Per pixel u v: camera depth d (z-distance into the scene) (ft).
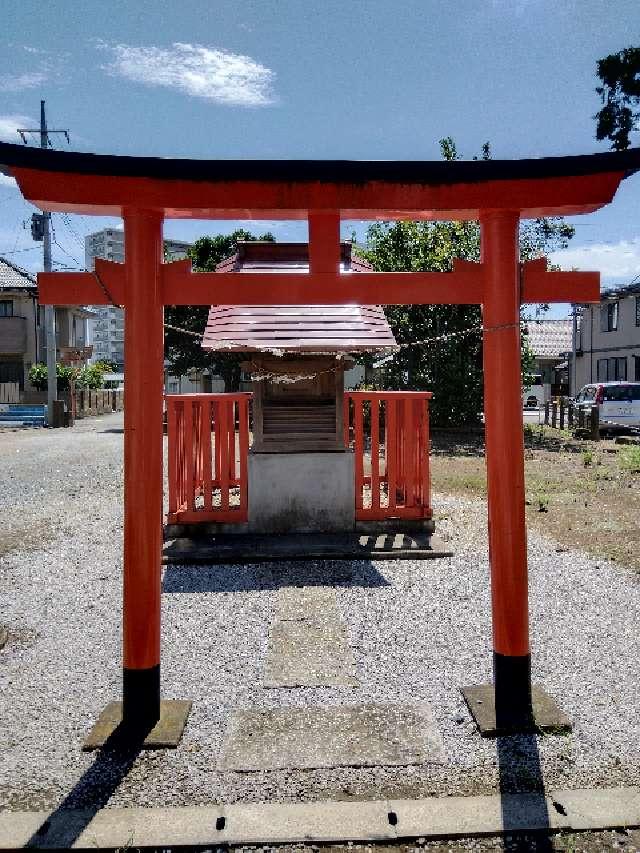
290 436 23.93
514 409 11.16
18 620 16.55
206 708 11.97
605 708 11.85
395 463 25.29
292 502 23.94
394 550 21.88
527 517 27.71
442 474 38.99
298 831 8.52
